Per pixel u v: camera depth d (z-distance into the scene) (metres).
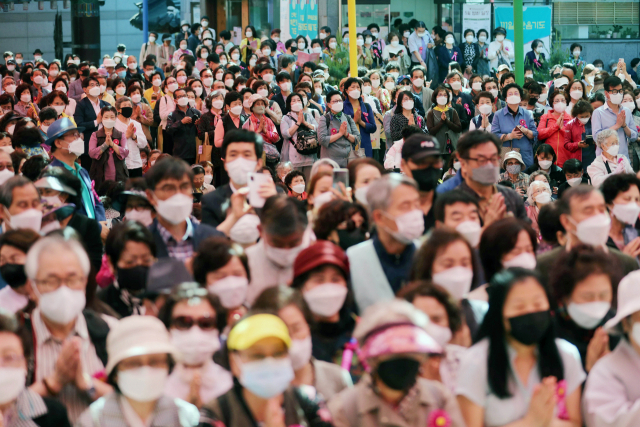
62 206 6.40
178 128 14.01
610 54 28.92
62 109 12.96
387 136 14.04
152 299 4.75
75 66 19.52
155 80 17.16
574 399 4.12
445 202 5.39
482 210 6.23
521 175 11.13
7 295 5.03
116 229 5.29
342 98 13.40
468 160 6.23
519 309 3.93
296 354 4.01
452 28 26.12
